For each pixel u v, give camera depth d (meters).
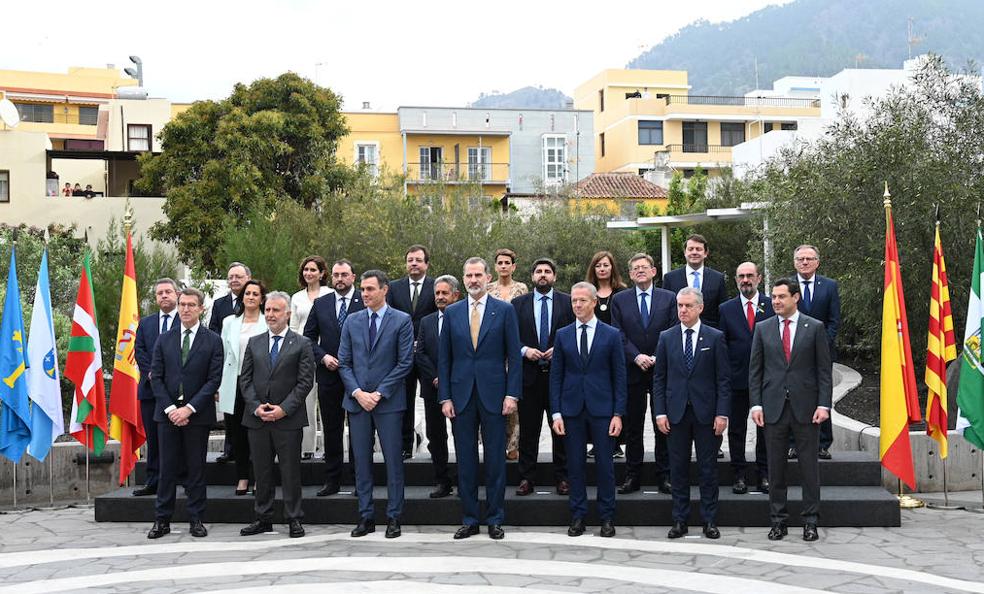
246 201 27.88
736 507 8.11
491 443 7.83
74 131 49.81
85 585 6.55
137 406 9.27
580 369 7.89
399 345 8.07
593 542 7.62
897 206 12.84
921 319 13.47
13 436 9.37
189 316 8.09
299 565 6.97
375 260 25.17
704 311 8.92
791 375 7.59
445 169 44.47
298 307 9.34
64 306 15.66
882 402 8.59
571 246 28.27
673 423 7.80
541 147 47.84
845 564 6.82
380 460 9.37
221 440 10.52
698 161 51.00
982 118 13.45
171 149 28.91
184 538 7.99
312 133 29.55
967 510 8.63
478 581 6.45
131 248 9.62
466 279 7.94
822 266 13.98
